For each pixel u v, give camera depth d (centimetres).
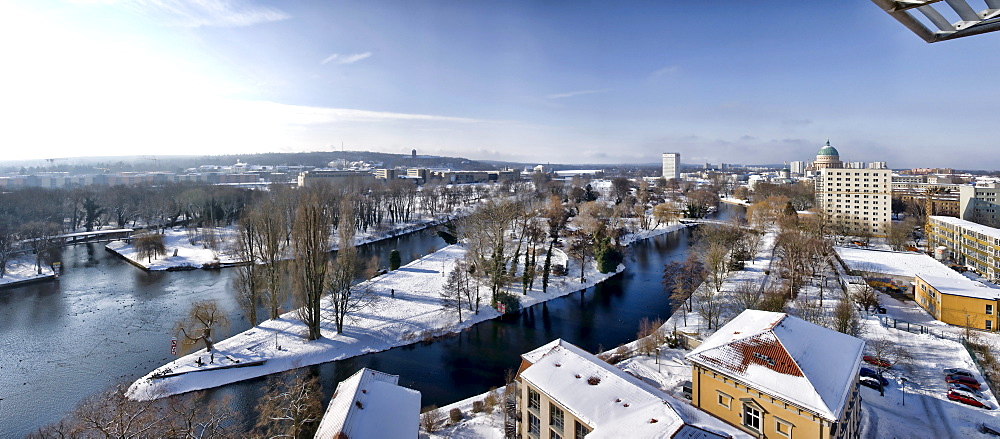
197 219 18225
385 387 4394
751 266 11900
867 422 4862
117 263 13088
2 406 5747
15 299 9794
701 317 8356
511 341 7831
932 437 4619
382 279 10912
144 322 8412
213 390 6122
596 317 8919
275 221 8831
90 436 4881
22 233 13250
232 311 8981
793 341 4222
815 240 11462
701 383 4381
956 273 9831
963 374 5694
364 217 18238
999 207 14925
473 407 5597
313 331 7469
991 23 842
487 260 10400
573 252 12631
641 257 13900
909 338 7006
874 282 9875
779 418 3794
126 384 6144
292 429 4934
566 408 3925
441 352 7406
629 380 4244
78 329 8088
